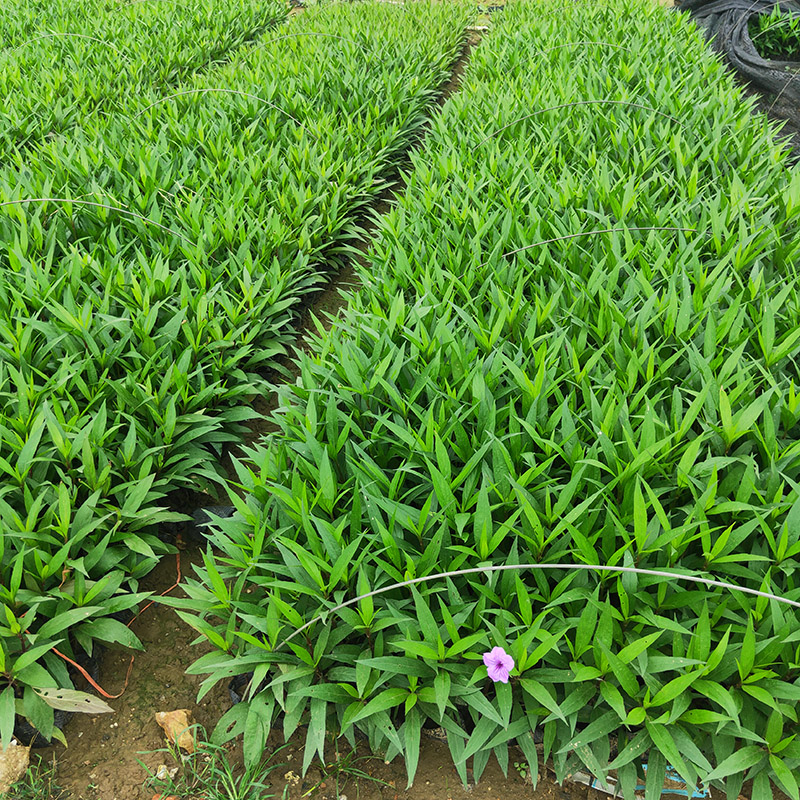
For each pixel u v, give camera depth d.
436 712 2.22
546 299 3.59
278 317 4.42
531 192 4.36
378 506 2.56
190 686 2.73
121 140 5.73
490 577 2.27
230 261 4.23
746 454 2.62
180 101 6.70
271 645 2.29
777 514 2.42
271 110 6.51
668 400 3.03
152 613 3.00
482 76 7.66
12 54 7.95
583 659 2.22
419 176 5.16
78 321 3.48
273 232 4.59
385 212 6.47
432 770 2.40
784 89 7.22
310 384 3.02
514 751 2.43
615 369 3.11
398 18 10.23
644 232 4.10
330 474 2.50
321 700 2.23
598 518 2.61
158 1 10.68
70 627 2.60
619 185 4.44
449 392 2.91
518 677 2.16
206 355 3.71
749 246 3.69
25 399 2.98
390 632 2.40
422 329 3.16
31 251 4.32
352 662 2.31
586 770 2.28
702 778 1.98
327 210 5.30
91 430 2.96
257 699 2.34
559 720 2.20
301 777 2.39
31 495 2.76
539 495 2.55
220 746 2.42
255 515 2.64
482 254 4.07
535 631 2.05
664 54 7.19
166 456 3.24
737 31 8.16
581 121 5.64
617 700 2.03
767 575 2.08
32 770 2.42
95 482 2.85
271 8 11.38
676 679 1.93
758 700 2.11
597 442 2.56
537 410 2.80
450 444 2.74
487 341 3.20
